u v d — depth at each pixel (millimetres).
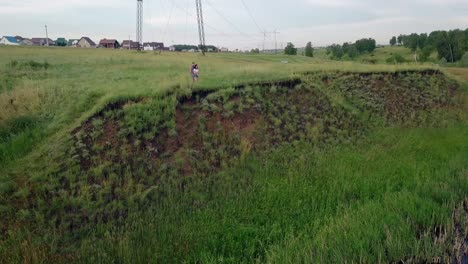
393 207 9469
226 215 9703
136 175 10930
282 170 12641
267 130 15109
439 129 19422
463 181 11086
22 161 10891
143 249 8117
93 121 12523
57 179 10086
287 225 9297
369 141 16609
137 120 12805
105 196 9945
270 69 22625
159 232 8852
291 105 17422
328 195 10883
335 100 19141
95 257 7930
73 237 8625
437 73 27594
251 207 10164
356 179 12094
